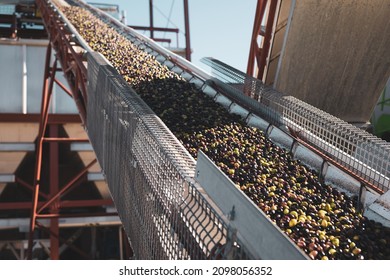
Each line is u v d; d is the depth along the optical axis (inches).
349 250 270.8
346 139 423.5
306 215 312.0
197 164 298.0
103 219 1257.4
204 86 650.2
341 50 703.7
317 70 714.2
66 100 1333.7
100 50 802.8
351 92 746.2
